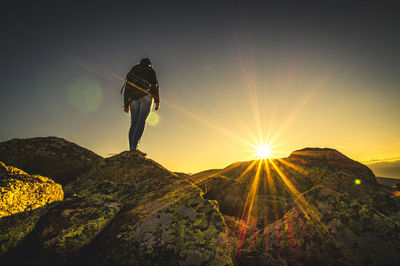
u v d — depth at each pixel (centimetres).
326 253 224
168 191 302
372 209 238
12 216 198
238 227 378
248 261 251
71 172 409
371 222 227
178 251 213
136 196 300
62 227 213
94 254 206
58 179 389
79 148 470
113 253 206
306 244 242
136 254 207
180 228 235
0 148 382
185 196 285
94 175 381
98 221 232
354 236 223
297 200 295
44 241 198
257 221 422
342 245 222
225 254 221
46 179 262
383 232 216
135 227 232
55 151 424
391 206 269
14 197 204
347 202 255
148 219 244
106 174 386
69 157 428
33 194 227
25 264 179
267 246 263
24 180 227
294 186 478
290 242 253
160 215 251
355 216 238
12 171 233
